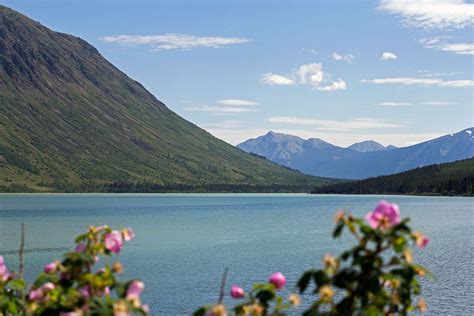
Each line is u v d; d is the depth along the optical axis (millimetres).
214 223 127812
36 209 191375
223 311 6641
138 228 113625
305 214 164125
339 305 6316
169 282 50219
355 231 6266
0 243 84688
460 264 58594
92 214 163000
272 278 7273
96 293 6734
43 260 64812
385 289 6738
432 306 38312
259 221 134375
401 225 6070
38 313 6621
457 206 191500
